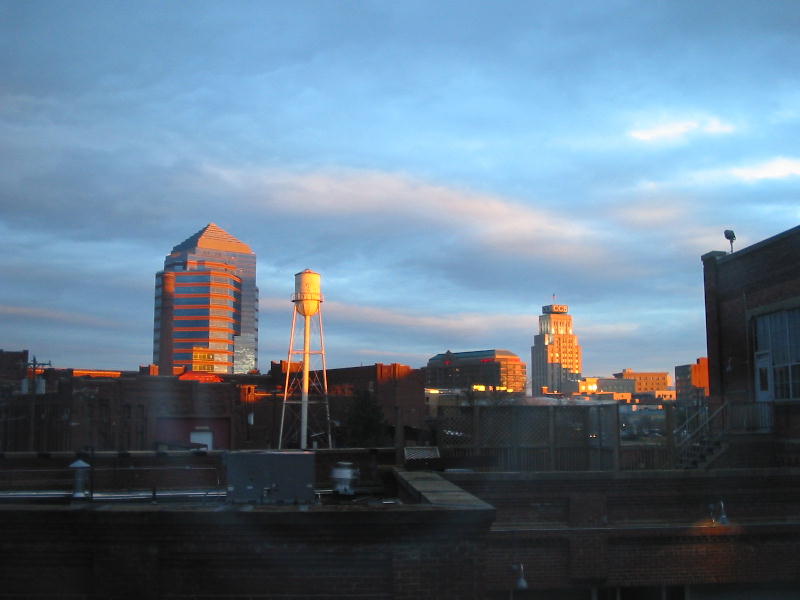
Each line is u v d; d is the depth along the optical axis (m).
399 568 8.41
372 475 16.77
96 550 8.49
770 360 22.33
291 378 98.69
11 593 8.51
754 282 23.28
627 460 18.08
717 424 21.42
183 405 61.34
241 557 8.47
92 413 56.56
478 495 15.11
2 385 74.00
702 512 15.52
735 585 15.05
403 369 92.12
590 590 14.90
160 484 16.70
